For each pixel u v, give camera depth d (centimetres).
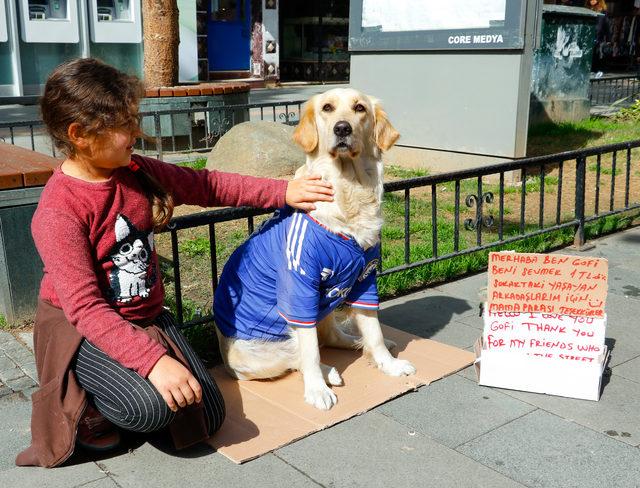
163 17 1002
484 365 332
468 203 494
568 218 670
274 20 2062
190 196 294
